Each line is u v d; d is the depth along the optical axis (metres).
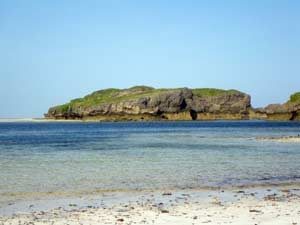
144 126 181.00
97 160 42.66
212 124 199.62
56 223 16.52
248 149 56.72
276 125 171.12
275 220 16.50
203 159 43.44
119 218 17.22
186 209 19.05
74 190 25.05
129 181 28.50
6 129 155.12
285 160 42.28
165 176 30.91
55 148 60.28
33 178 30.02
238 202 20.89
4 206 20.36
